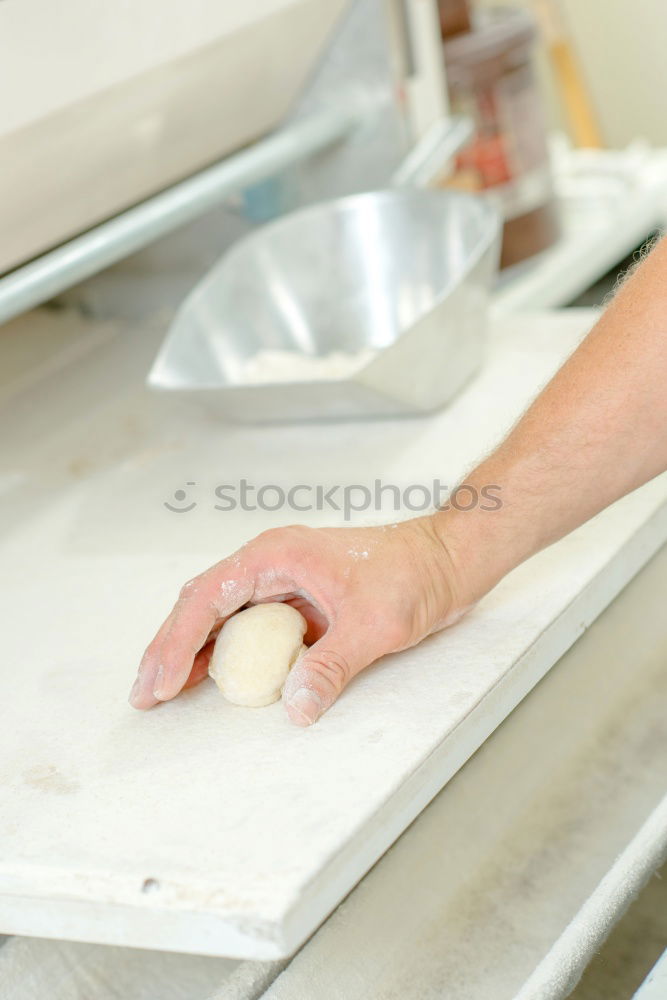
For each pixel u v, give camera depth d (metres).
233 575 0.92
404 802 0.85
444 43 1.54
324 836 0.82
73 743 0.91
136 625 1.01
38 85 1.10
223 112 1.37
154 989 0.90
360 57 1.41
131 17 1.15
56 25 1.09
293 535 0.94
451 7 1.54
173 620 0.92
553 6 1.95
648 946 0.97
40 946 0.92
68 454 1.26
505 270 1.59
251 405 1.20
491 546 0.93
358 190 1.46
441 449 1.14
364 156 1.44
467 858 0.92
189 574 1.05
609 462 0.91
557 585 0.97
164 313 1.55
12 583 1.08
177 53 1.21
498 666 0.91
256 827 0.83
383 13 1.38
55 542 1.13
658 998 0.84
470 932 0.88
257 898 0.79
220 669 0.92
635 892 0.89
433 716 0.88
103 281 1.57
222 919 0.79
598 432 0.90
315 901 0.80
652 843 0.91
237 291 1.31
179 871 0.81
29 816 0.86
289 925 0.79
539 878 0.91
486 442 1.14
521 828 0.93
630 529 1.00
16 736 0.93
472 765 0.96
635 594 1.05
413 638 0.91
